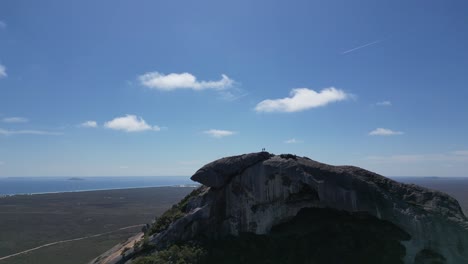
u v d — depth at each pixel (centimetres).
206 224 4356
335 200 4138
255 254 3972
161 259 3856
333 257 3853
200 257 3919
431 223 3931
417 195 4228
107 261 4334
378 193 4138
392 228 4094
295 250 3981
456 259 3812
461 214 4097
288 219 4422
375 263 3791
